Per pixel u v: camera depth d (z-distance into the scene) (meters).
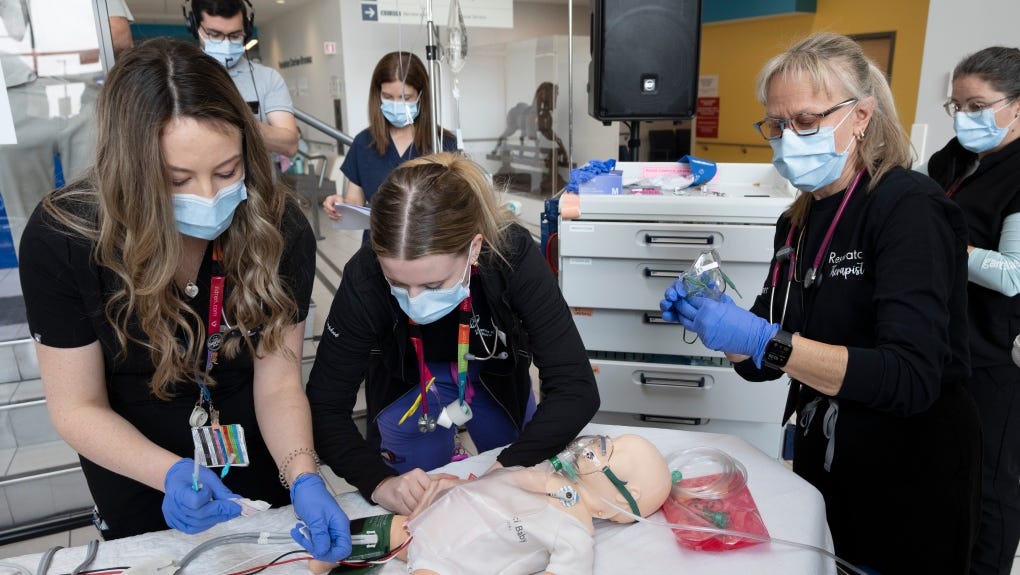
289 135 2.60
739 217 1.69
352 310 1.14
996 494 1.54
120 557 1.00
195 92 0.87
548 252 2.07
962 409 1.12
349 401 1.21
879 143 1.12
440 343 1.34
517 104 6.20
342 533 0.93
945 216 1.06
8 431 2.17
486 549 0.90
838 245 1.16
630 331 1.86
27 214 2.16
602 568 0.96
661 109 2.41
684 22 2.31
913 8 5.43
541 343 1.18
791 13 6.21
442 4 2.66
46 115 2.07
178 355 1.06
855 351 1.02
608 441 1.11
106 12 2.08
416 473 1.11
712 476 1.14
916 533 1.15
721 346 1.11
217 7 2.30
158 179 0.87
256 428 1.25
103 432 1.00
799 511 1.08
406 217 0.95
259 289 1.06
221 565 0.98
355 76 6.60
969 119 1.63
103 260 0.93
